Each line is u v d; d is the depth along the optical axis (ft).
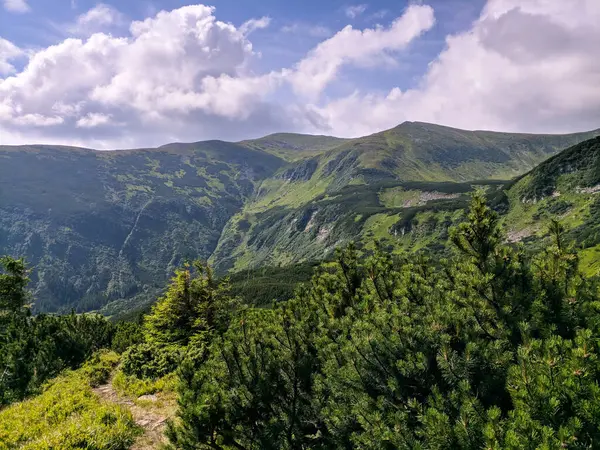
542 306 24.31
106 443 34.30
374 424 20.76
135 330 88.02
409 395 22.22
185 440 25.43
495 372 21.21
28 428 38.83
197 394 26.27
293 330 30.37
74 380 56.65
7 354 61.93
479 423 17.13
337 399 26.07
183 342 68.64
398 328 24.48
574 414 16.56
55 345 66.54
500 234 27.94
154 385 51.65
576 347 19.65
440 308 26.73
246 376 28.07
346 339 27.68
